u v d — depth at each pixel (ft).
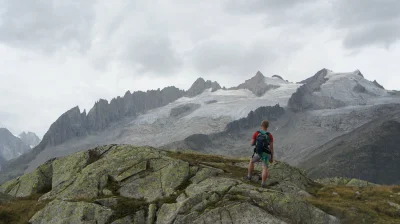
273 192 57.06
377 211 65.41
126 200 62.75
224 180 65.77
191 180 69.26
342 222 57.62
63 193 70.74
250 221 50.83
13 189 88.94
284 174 87.86
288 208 54.60
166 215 56.24
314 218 54.90
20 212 66.80
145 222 57.31
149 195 65.21
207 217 52.26
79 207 59.62
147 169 73.00
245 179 70.44
